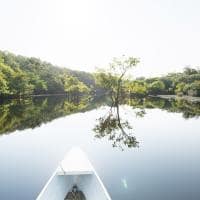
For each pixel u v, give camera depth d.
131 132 15.73
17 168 8.61
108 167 8.77
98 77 52.72
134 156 10.22
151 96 81.44
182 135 14.69
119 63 51.97
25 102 42.97
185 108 33.34
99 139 13.65
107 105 39.72
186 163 9.21
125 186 7.01
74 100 55.78
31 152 10.78
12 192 6.62
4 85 46.16
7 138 13.66
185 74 101.50
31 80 68.88
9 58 72.31
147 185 7.08
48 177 7.73
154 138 13.86
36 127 17.38
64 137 14.09
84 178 6.13
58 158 9.86
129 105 39.59
